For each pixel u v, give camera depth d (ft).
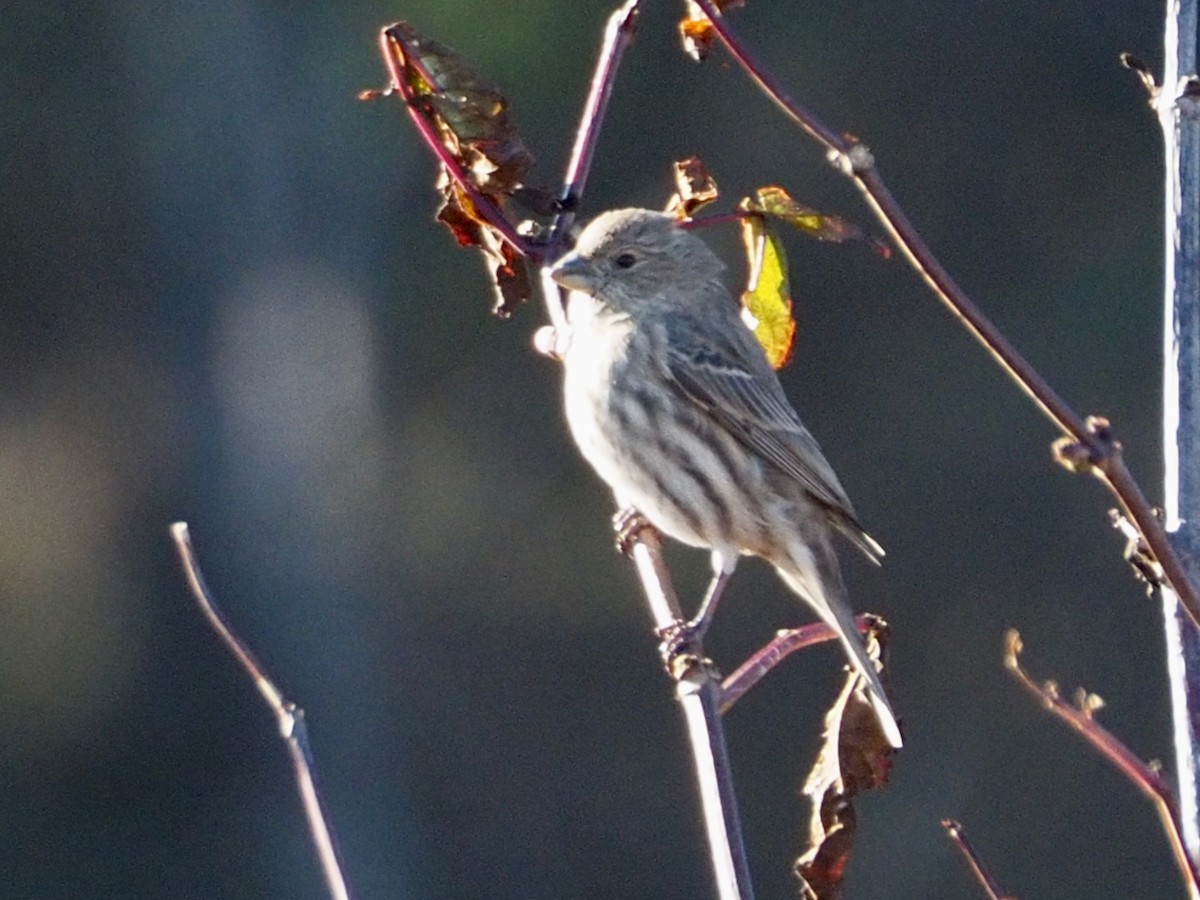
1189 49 16.71
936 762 59.88
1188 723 15.96
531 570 60.18
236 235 60.23
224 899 59.98
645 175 59.06
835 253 60.44
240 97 60.03
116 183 60.64
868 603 60.39
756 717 60.44
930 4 60.90
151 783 60.80
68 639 61.00
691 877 60.18
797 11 60.70
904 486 60.44
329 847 14.98
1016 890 59.26
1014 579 60.23
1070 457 14.35
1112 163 60.90
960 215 60.90
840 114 60.59
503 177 20.26
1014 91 61.11
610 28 20.77
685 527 24.81
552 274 24.76
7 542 61.11
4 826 60.49
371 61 59.36
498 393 60.13
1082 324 60.49
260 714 60.49
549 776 60.29
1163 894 59.06
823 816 19.34
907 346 60.59
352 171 60.03
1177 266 16.58
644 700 60.54
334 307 59.98
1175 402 16.46
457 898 59.88
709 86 59.06
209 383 60.64
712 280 25.21
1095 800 59.47
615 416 24.64
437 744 60.23
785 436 24.57
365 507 60.08
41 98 60.44
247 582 60.23
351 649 59.93
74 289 60.75
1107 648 59.77
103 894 60.18
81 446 60.90
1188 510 16.28
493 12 58.18
